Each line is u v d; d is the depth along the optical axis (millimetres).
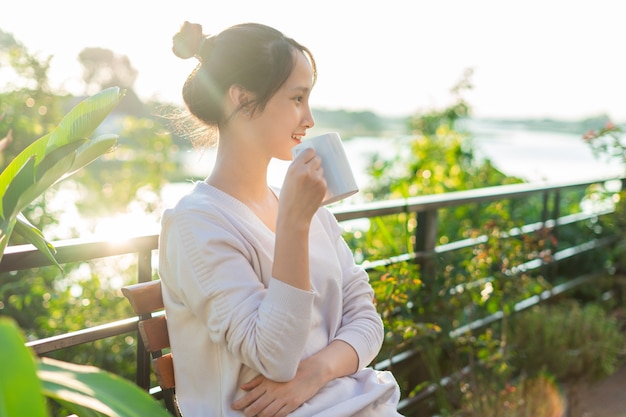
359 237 3408
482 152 5684
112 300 3197
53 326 2939
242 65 1273
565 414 2850
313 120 1350
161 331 1394
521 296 2996
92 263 3357
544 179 4012
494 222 2949
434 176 5336
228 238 1223
